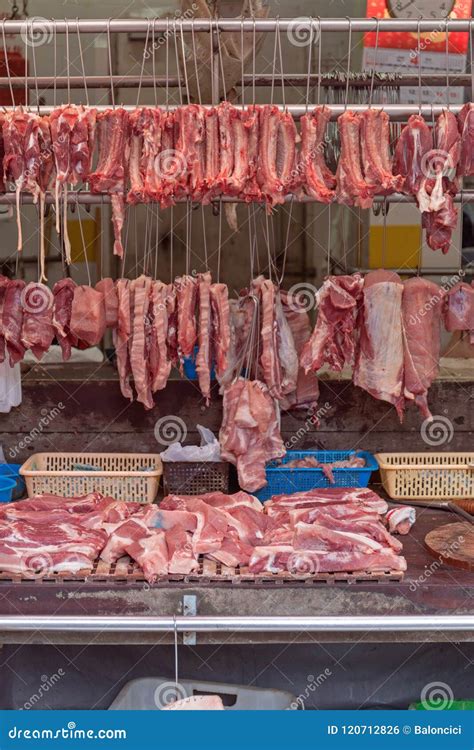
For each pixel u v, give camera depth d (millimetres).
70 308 4473
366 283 4484
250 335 4684
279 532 3936
